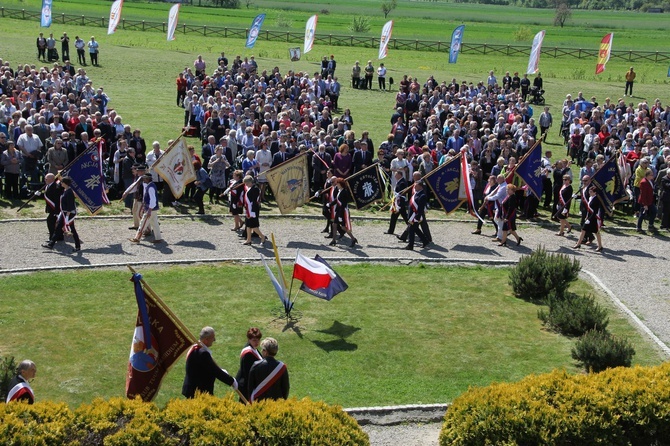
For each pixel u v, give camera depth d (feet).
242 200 77.46
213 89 132.05
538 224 87.04
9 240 71.92
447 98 129.18
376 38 243.19
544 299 63.82
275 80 139.54
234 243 74.95
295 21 345.31
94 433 34.09
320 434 34.96
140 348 40.27
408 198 79.15
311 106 117.39
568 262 65.51
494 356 53.36
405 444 41.93
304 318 58.23
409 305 61.98
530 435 37.78
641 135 111.96
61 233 70.18
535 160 83.66
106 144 91.81
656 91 179.73
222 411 35.53
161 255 70.38
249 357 40.91
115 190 86.48
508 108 128.36
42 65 157.99
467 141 101.04
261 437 34.99
